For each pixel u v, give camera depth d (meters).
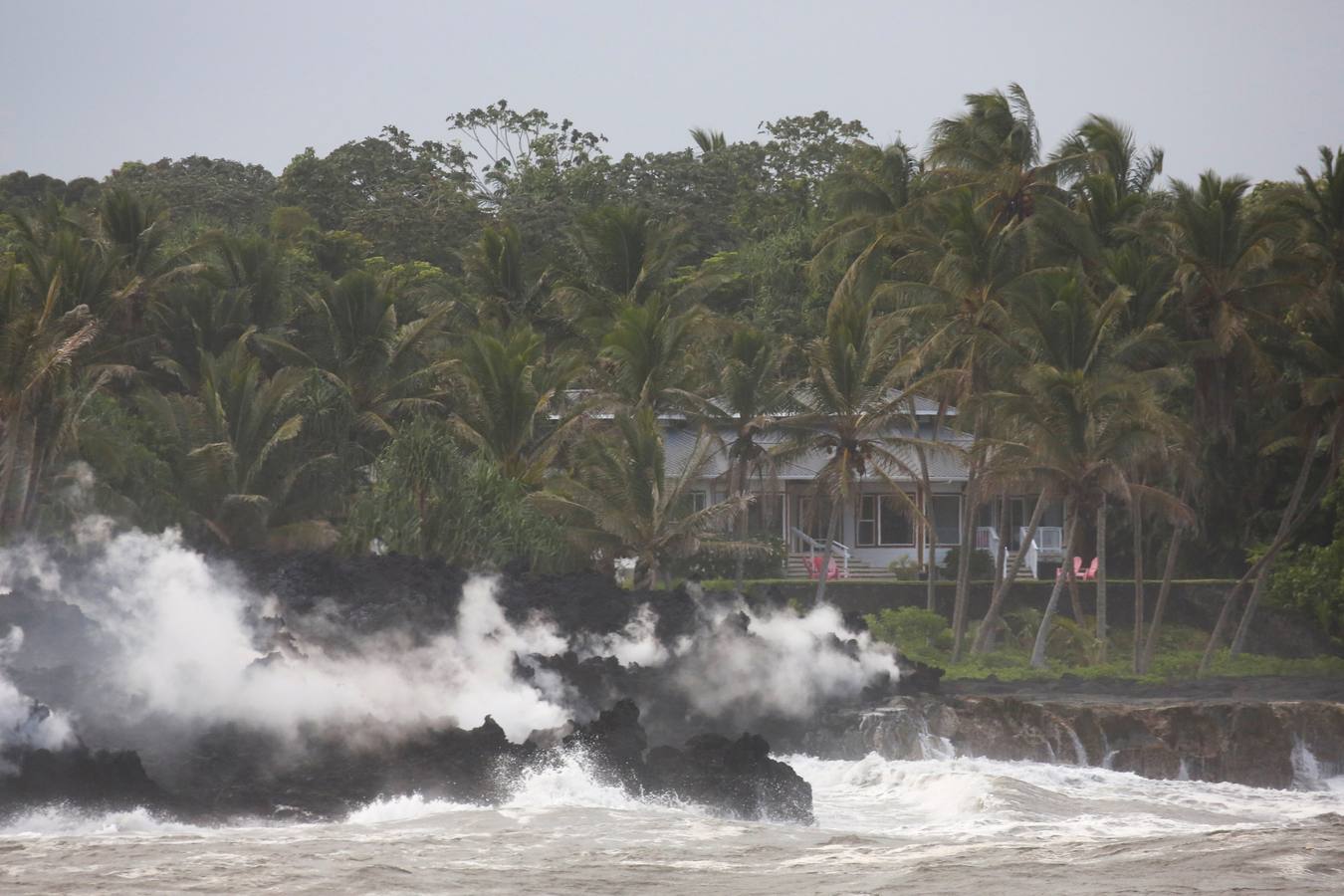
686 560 188.12
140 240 190.00
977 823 79.81
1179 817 86.50
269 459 168.88
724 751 81.81
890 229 185.75
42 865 54.03
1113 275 170.38
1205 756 117.12
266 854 57.62
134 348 186.25
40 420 139.62
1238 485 191.75
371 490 160.25
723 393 178.38
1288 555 186.00
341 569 113.31
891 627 172.00
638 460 160.62
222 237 197.12
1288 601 180.12
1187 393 197.38
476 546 145.88
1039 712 118.75
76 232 190.25
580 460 164.25
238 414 165.88
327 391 179.25
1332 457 173.00
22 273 167.38
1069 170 186.62
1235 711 119.44
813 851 60.66
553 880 52.00
